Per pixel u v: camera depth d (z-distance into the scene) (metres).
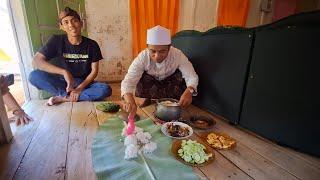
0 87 1.23
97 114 1.69
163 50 1.53
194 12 3.60
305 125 1.18
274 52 1.26
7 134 1.24
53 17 2.39
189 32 2.07
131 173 0.98
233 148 1.26
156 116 1.57
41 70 2.10
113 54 3.40
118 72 3.50
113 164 1.04
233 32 1.53
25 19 2.21
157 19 3.36
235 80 1.54
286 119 1.26
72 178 0.95
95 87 2.10
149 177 0.95
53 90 2.14
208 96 1.85
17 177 0.96
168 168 1.02
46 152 1.15
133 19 3.26
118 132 1.36
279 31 1.21
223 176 1.00
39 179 0.95
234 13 3.79
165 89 1.96
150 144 1.17
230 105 1.62
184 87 1.99
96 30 3.21
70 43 2.15
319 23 1.04
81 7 2.95
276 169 1.08
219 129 1.53
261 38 1.32
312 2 4.17
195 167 1.05
